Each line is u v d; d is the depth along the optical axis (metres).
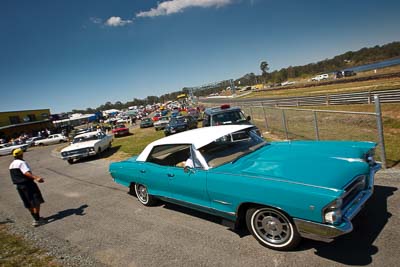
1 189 9.91
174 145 4.36
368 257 2.84
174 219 4.62
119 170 5.70
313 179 2.90
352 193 3.06
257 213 3.31
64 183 9.01
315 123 7.83
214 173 3.65
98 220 5.13
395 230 3.21
